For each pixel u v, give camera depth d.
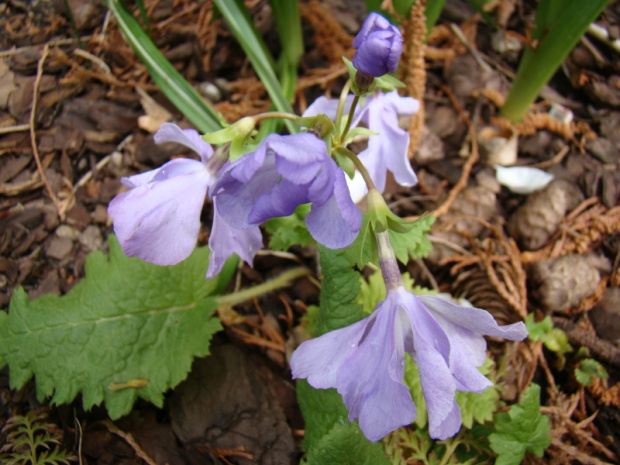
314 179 0.07
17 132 0.14
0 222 0.13
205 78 0.16
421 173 0.15
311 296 0.13
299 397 0.10
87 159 0.14
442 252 0.13
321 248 0.09
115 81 0.15
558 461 0.11
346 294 0.09
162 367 0.11
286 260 0.13
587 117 0.16
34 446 0.10
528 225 0.13
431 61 0.16
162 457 0.10
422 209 0.14
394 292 0.08
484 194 0.14
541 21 0.13
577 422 0.11
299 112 0.15
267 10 0.17
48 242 0.13
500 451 0.10
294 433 0.11
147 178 0.08
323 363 0.08
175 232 0.08
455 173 0.15
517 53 0.16
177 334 0.11
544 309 0.12
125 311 0.11
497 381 0.12
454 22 0.17
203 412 0.11
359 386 0.07
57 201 0.14
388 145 0.10
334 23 0.16
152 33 0.16
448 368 0.07
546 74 0.14
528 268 0.13
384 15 0.13
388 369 0.07
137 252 0.08
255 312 0.13
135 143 0.14
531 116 0.15
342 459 0.08
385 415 0.07
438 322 0.08
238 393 0.11
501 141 0.14
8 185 0.14
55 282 0.12
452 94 0.16
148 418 0.11
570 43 0.13
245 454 0.10
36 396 0.11
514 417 0.10
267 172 0.07
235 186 0.07
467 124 0.15
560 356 0.12
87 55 0.15
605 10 0.17
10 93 0.15
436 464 0.10
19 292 0.11
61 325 0.11
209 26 0.16
